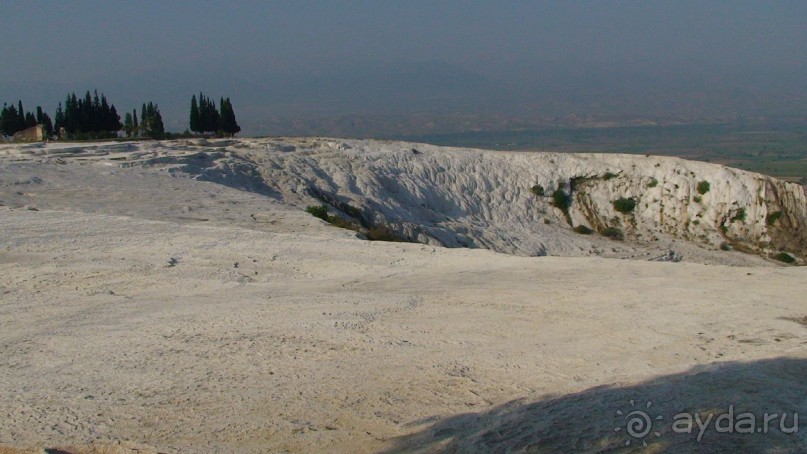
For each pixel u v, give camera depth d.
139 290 14.45
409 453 6.73
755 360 8.75
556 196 54.38
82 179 30.42
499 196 53.34
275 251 18.62
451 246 42.41
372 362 9.58
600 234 52.44
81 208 24.11
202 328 11.35
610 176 55.53
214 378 9.03
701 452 6.08
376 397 8.28
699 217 52.44
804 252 48.97
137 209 24.84
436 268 17.45
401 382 8.78
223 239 19.58
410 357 9.78
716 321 11.02
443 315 12.15
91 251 17.61
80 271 15.76
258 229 22.94
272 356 9.88
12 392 8.64
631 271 16.12
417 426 7.41
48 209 23.48
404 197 48.34
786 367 8.38
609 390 7.96
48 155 39.31
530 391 8.32
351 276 16.44
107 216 21.77
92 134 64.38
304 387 8.66
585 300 12.97
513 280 15.36
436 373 9.09
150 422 7.68
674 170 54.47
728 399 7.30
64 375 9.25
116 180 31.11
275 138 57.59
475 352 9.98
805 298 12.37
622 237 51.94
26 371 9.44
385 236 32.50
